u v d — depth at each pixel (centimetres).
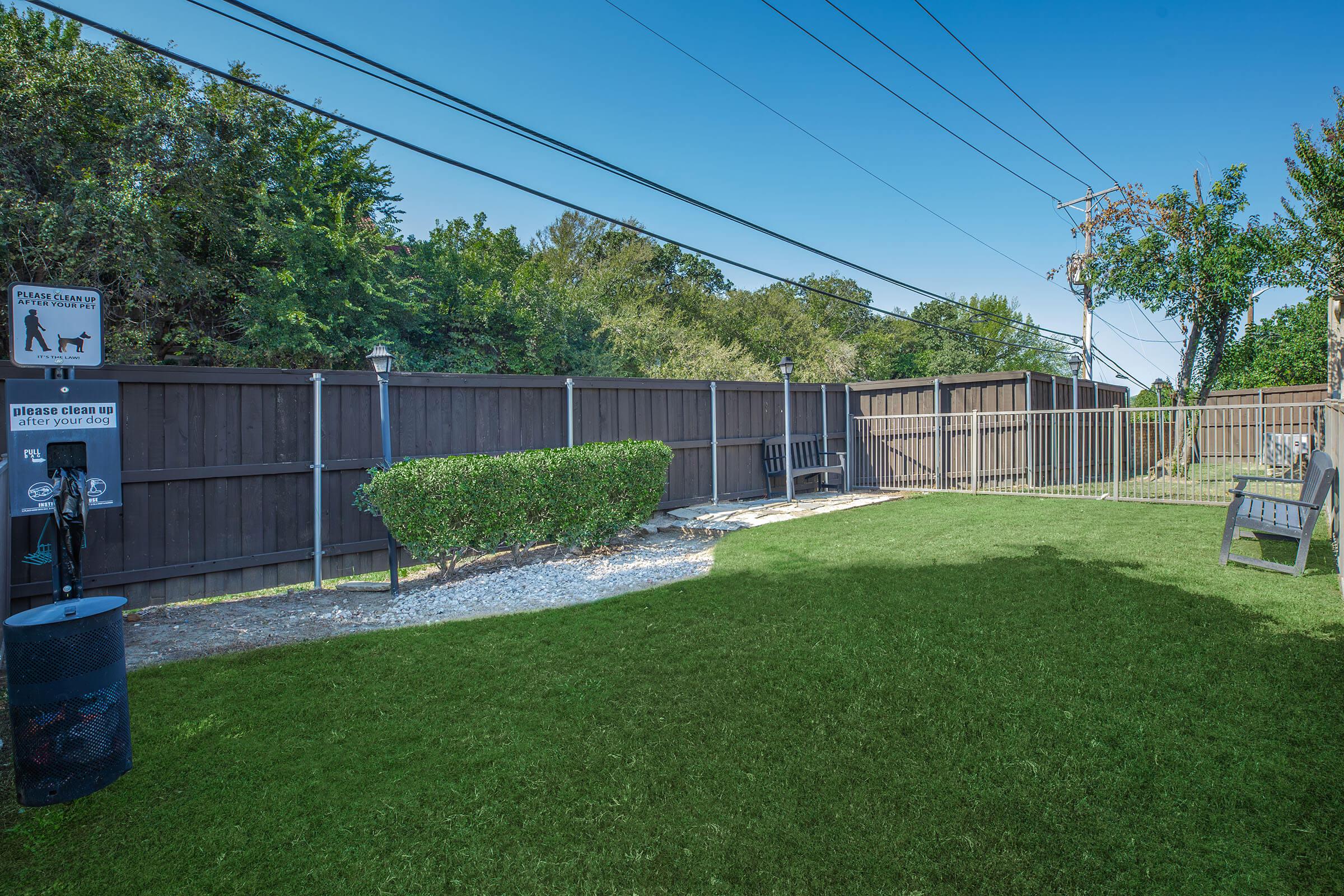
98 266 1210
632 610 521
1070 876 213
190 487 629
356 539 727
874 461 1360
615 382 966
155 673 418
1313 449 1096
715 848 232
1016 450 1234
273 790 280
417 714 348
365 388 734
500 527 695
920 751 290
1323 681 340
